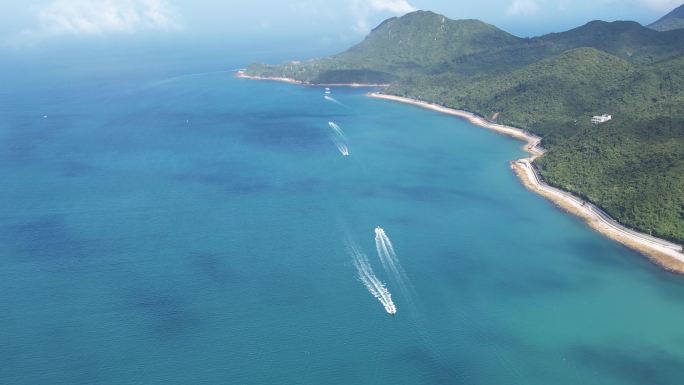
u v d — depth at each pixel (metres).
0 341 138.00
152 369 128.38
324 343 137.62
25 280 166.12
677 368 132.38
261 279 167.00
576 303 157.75
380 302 155.25
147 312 149.88
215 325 144.25
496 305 155.50
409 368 129.62
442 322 147.12
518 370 130.38
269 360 131.50
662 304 158.38
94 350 134.75
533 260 182.38
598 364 133.12
